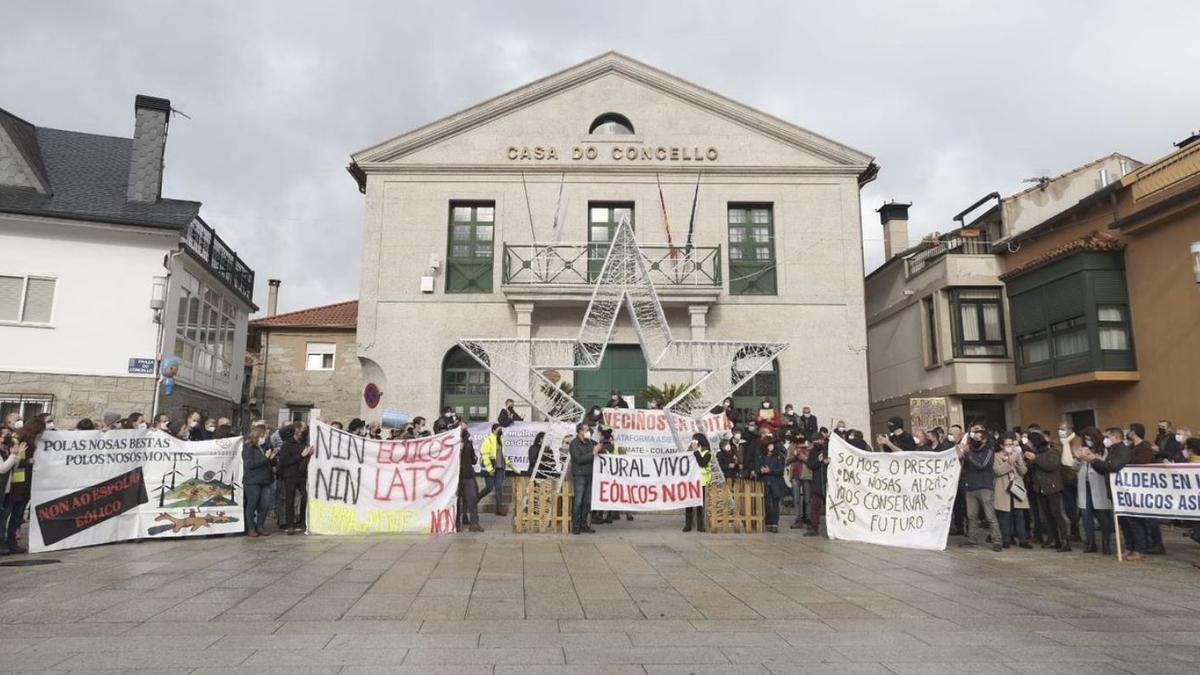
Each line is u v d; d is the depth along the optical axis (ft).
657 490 40.65
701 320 60.85
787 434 47.91
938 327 71.97
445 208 63.00
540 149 63.72
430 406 59.77
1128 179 57.06
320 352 109.70
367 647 17.34
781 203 64.13
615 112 64.69
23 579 25.67
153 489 36.42
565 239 62.75
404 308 61.21
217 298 74.38
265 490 38.68
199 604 21.77
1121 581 27.22
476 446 52.16
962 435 41.39
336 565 28.60
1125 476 33.19
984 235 76.07
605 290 47.06
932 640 18.49
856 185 64.54
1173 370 53.52
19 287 56.08
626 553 32.40
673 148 64.18
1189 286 52.34
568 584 25.23
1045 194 71.51
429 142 63.62
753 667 16.06
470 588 24.34
